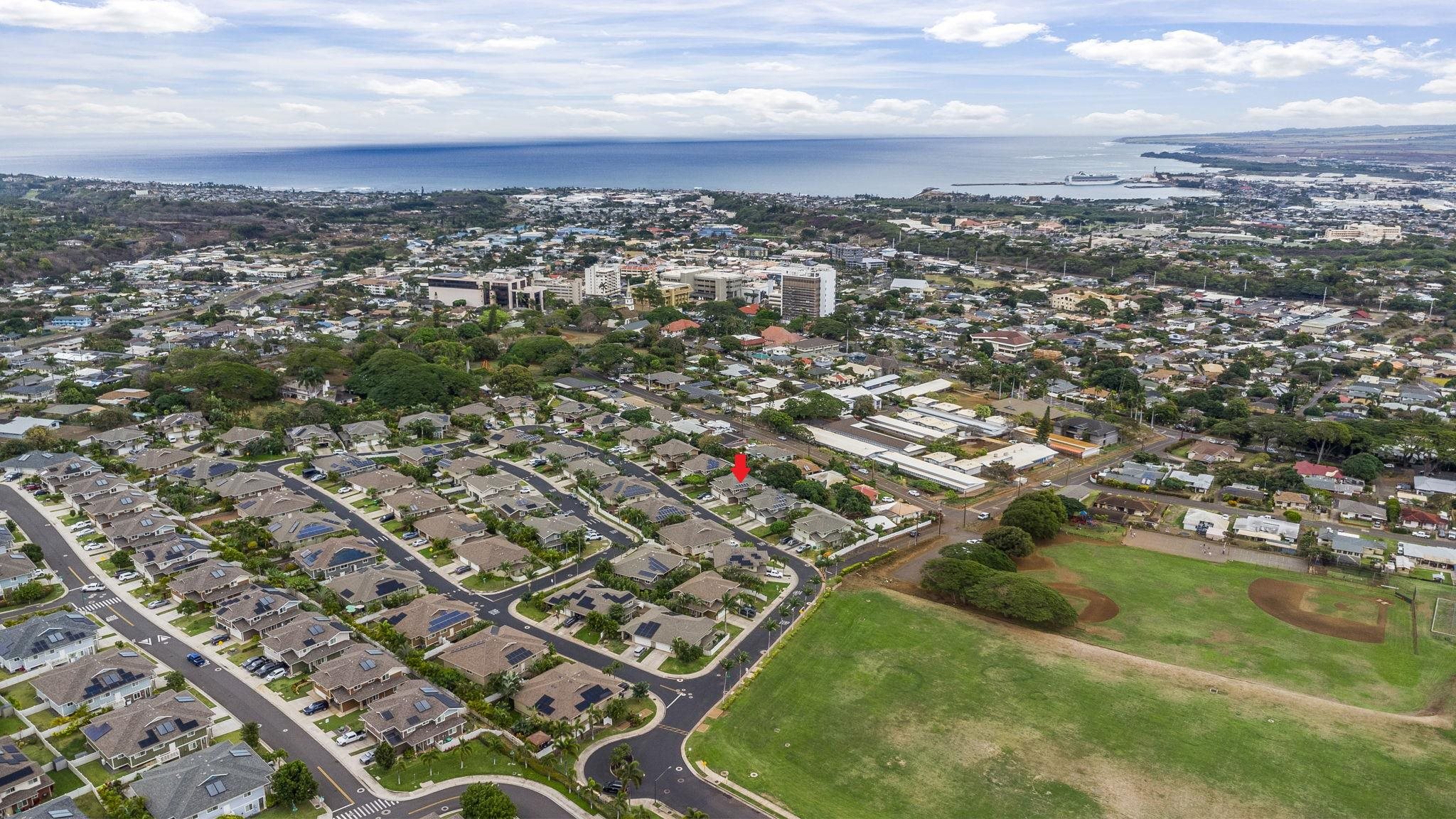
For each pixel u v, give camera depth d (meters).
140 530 180.75
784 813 112.19
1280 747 127.50
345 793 112.94
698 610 163.25
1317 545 195.75
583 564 182.50
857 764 122.50
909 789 117.56
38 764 112.69
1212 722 133.38
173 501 198.75
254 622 148.75
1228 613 169.62
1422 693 143.12
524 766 119.44
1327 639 160.12
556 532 190.00
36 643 138.88
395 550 185.75
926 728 131.00
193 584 159.25
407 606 156.25
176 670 138.88
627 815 108.69
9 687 133.12
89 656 136.00
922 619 164.25
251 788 109.19
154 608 157.25
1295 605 173.00
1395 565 188.38
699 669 145.62
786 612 162.88
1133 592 177.88
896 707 136.25
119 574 169.12
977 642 156.25
